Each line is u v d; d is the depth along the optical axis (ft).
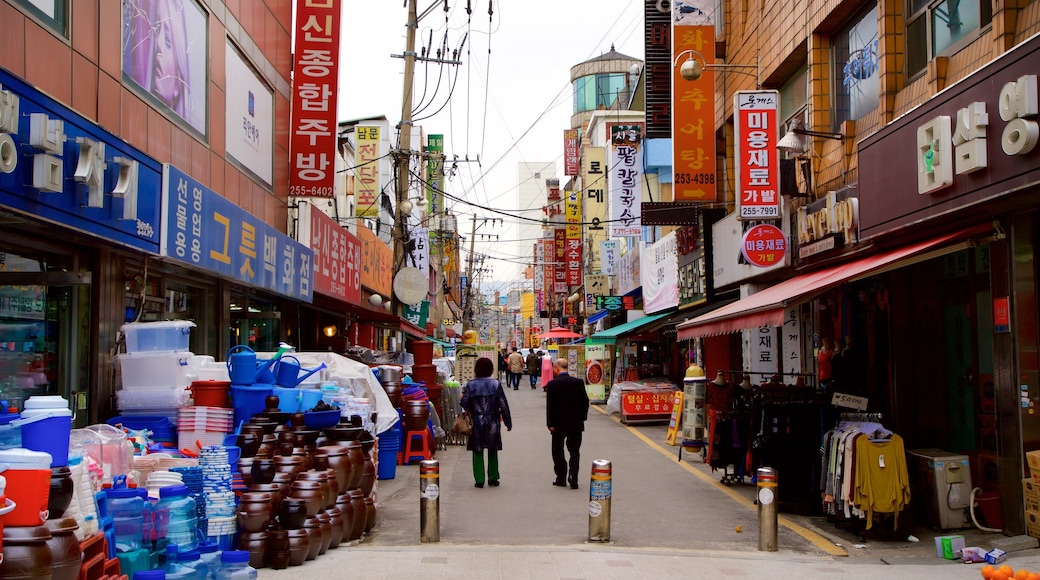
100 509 16.20
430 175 125.18
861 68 37.96
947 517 27.12
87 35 24.02
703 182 50.47
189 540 17.89
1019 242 24.64
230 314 43.06
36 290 24.48
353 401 31.96
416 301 64.90
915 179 27.45
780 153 40.45
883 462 26.08
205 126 34.63
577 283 151.12
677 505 32.73
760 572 21.83
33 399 14.43
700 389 47.67
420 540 26.02
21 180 18.69
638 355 91.97
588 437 57.16
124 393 26.02
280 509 21.33
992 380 29.35
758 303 31.50
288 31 48.55
